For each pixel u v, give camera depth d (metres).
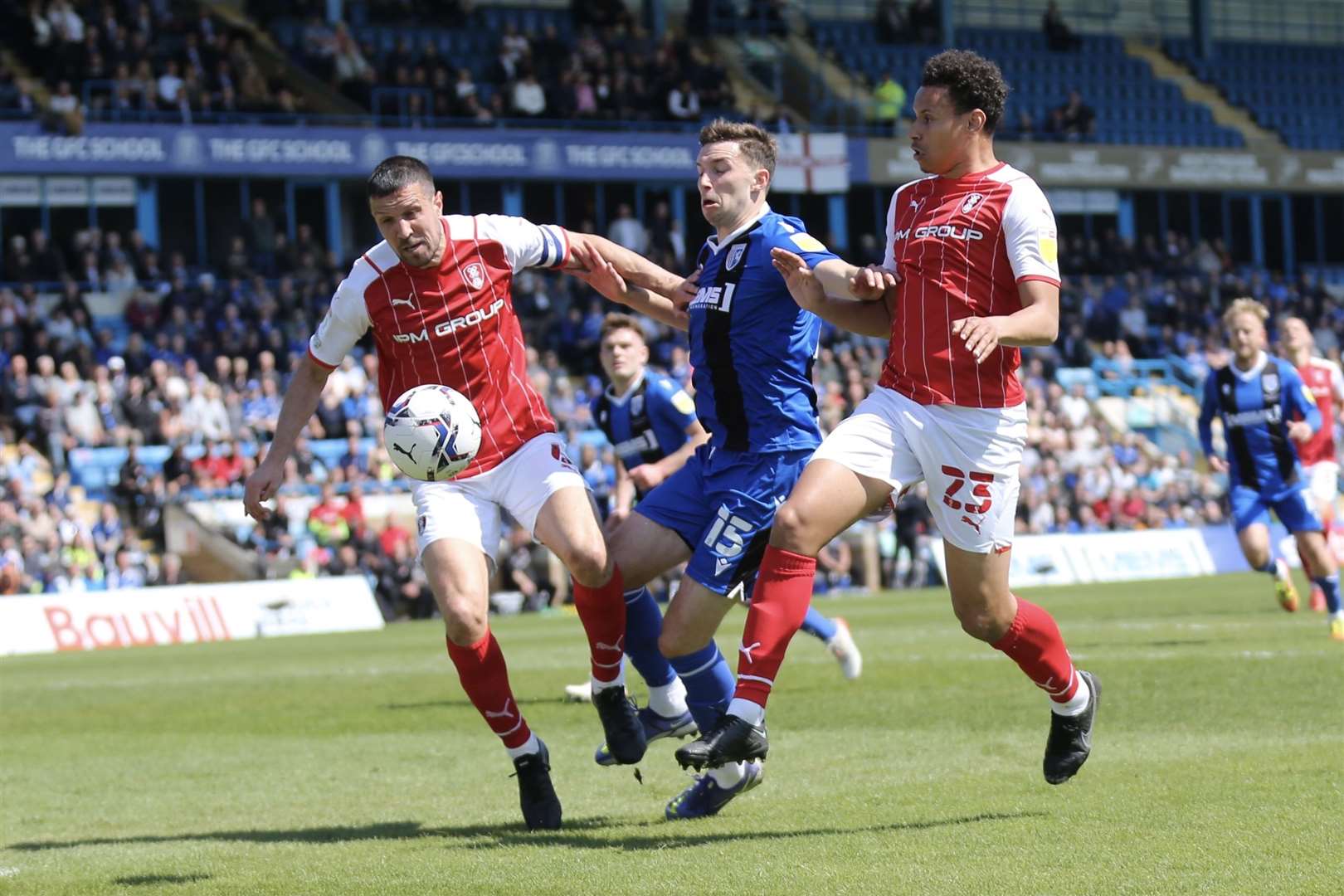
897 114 97.44
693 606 16.36
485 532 15.97
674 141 90.69
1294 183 109.56
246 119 81.56
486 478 15.98
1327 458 39.91
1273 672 26.67
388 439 15.66
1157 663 29.23
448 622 15.29
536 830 15.48
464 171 85.69
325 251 89.62
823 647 39.25
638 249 88.12
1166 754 18.31
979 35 116.06
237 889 12.80
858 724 22.98
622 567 16.70
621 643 16.12
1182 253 107.56
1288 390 34.59
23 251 76.88
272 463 16.03
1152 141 113.69
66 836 16.47
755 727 14.18
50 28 81.31
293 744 24.09
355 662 41.94
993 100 14.55
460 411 15.61
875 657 34.59
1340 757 17.03
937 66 14.56
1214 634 36.50
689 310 16.89
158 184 85.38
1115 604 51.00
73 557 60.59
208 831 16.41
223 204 87.25
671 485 16.89
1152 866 12.17
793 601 14.39
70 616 55.88
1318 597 43.16
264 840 15.59
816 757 19.81
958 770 18.11
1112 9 123.31
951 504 14.61
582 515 15.62
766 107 101.00
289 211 89.00
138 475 64.00
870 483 14.53
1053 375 92.19
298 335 77.81
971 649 35.88
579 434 74.38
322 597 62.09
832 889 11.77
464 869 13.34
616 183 96.31
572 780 19.14
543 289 84.50
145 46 81.31
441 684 33.69
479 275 15.88
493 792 18.42
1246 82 122.75
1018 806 15.23
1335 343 106.50
